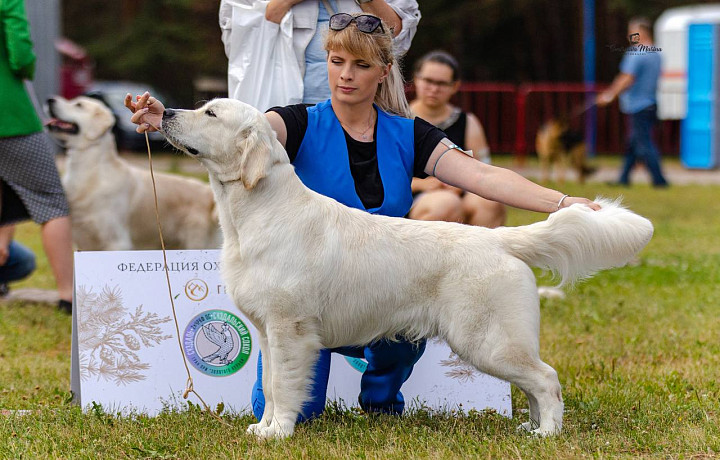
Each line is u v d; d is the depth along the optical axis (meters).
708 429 5.00
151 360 5.65
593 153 26.25
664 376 6.36
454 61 8.19
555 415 4.76
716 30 24.58
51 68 18.83
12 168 8.63
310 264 4.64
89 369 5.60
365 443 4.82
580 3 31.73
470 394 5.72
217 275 5.72
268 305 4.67
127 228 9.54
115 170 9.39
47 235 8.83
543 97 25.53
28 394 6.08
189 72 37.81
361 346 4.95
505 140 25.70
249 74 5.68
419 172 5.30
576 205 4.88
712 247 12.45
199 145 4.65
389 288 4.71
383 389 5.41
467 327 4.71
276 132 5.00
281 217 4.66
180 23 38.19
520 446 4.60
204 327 5.69
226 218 4.78
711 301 8.95
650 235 4.84
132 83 37.94
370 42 4.94
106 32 40.00
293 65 5.66
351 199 5.07
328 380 5.75
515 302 4.69
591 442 4.72
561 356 7.07
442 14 33.25
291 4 5.64
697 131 25.05
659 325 8.07
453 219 7.91
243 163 4.55
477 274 4.70
